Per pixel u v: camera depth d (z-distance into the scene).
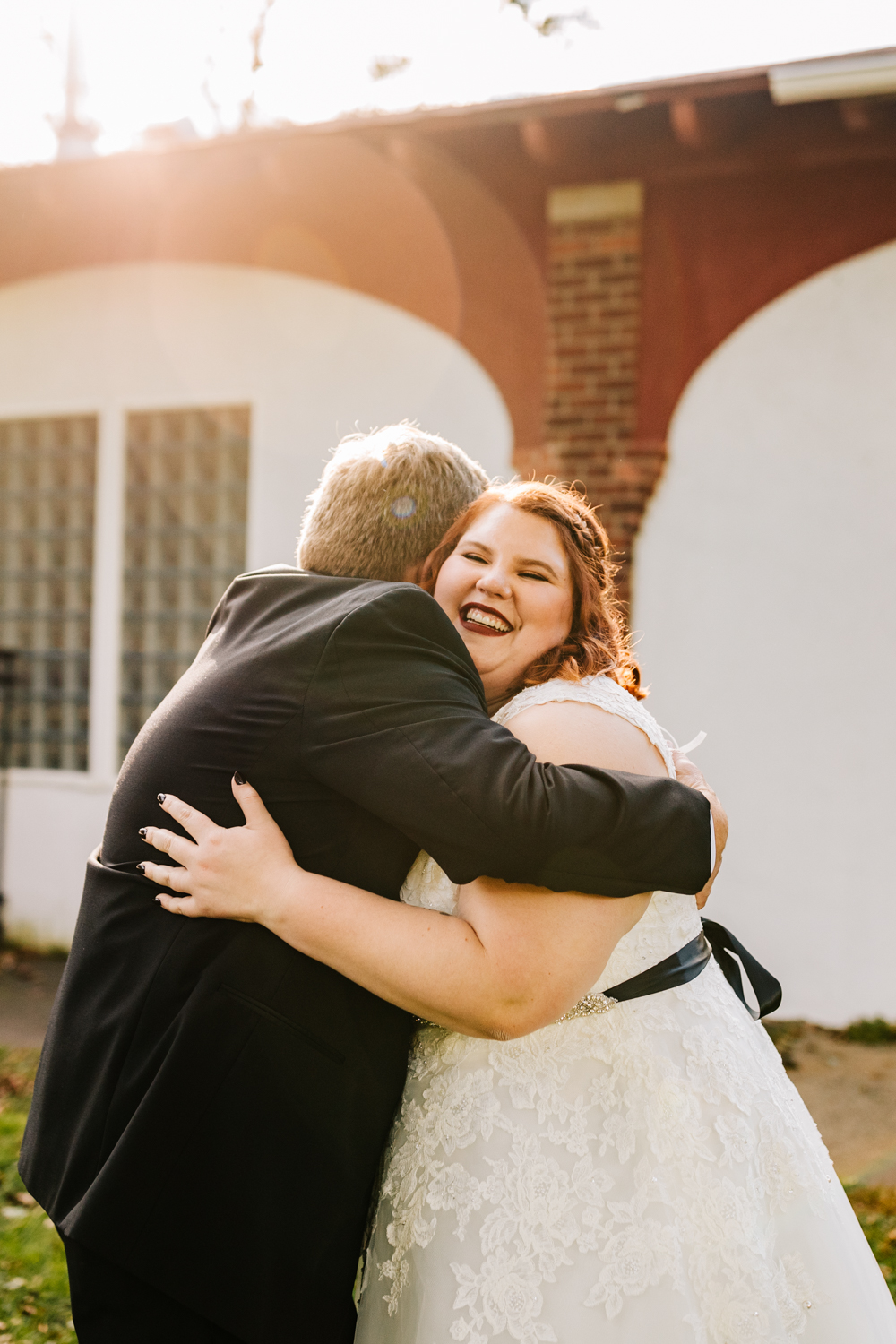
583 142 4.79
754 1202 1.33
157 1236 1.19
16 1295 2.67
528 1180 1.27
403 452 1.56
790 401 4.95
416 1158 1.34
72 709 6.49
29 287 6.29
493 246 5.33
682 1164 1.30
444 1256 1.28
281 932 1.25
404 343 5.53
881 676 4.87
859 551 4.89
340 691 1.27
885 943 4.84
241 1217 1.20
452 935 1.24
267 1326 1.20
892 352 4.83
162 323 6.04
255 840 1.28
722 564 5.04
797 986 4.94
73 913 6.10
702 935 1.56
